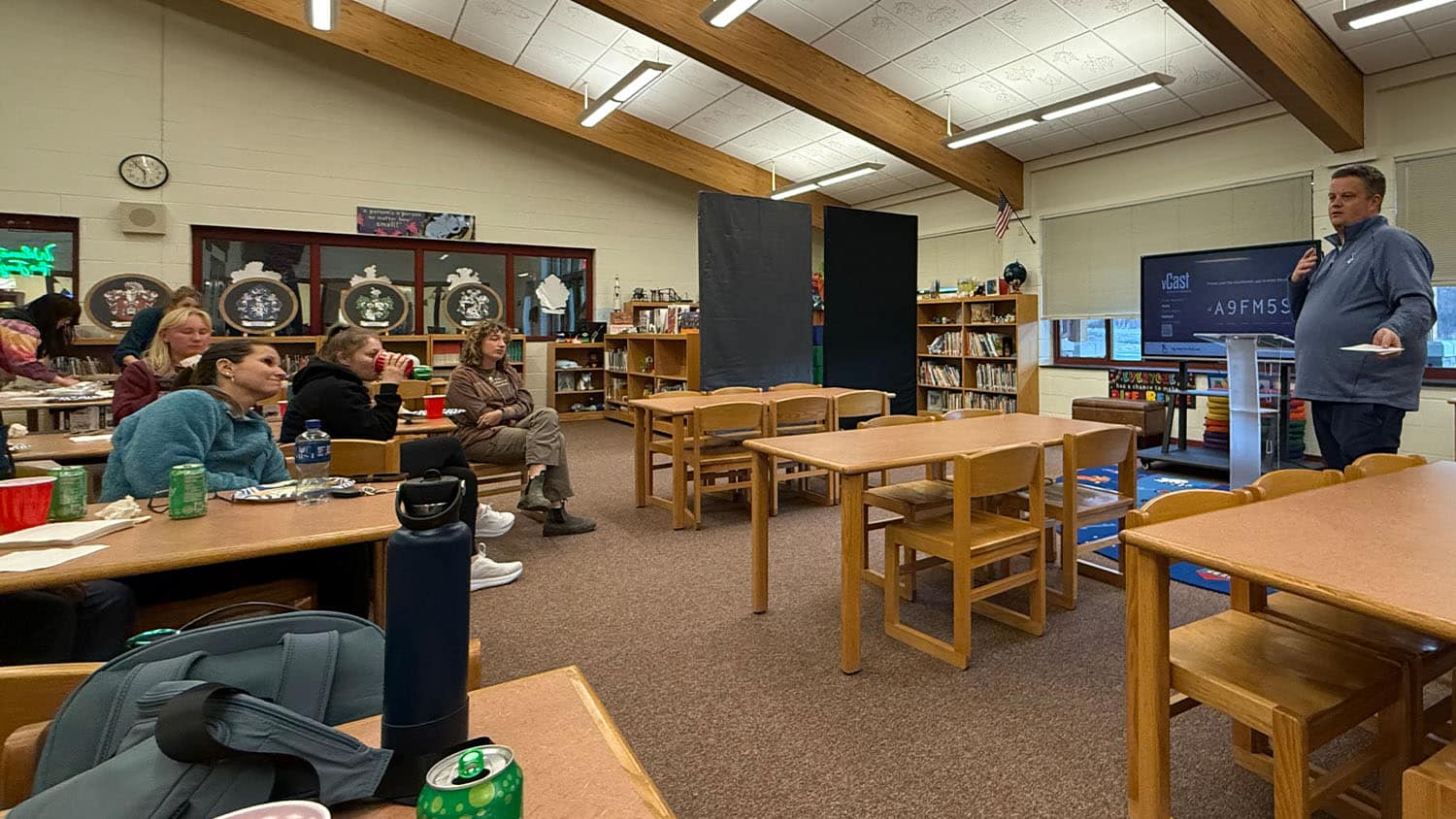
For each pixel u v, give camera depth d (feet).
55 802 1.77
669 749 5.91
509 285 29.12
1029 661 7.52
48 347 14.89
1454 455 17.24
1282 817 3.92
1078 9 16.97
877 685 7.01
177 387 7.93
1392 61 17.03
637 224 31.40
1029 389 24.85
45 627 4.29
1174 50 18.02
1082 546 9.56
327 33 22.38
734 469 13.52
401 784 1.97
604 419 30.60
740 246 17.85
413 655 2.02
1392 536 4.25
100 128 22.21
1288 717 3.86
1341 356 8.42
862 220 19.21
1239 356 13.52
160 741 1.79
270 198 24.61
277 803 1.78
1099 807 5.10
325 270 25.81
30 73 21.35
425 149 27.12
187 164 23.38
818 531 12.87
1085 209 24.06
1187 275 19.74
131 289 22.16
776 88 20.24
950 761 5.71
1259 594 5.37
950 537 7.73
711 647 7.93
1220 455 18.10
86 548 4.28
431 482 2.15
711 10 15.88
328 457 6.63
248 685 2.22
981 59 19.92
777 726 6.27
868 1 18.26
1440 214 16.89
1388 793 4.42
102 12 22.18
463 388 12.42
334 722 2.33
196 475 5.15
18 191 21.26
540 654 7.77
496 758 1.79
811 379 19.06
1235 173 20.38
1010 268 25.75
